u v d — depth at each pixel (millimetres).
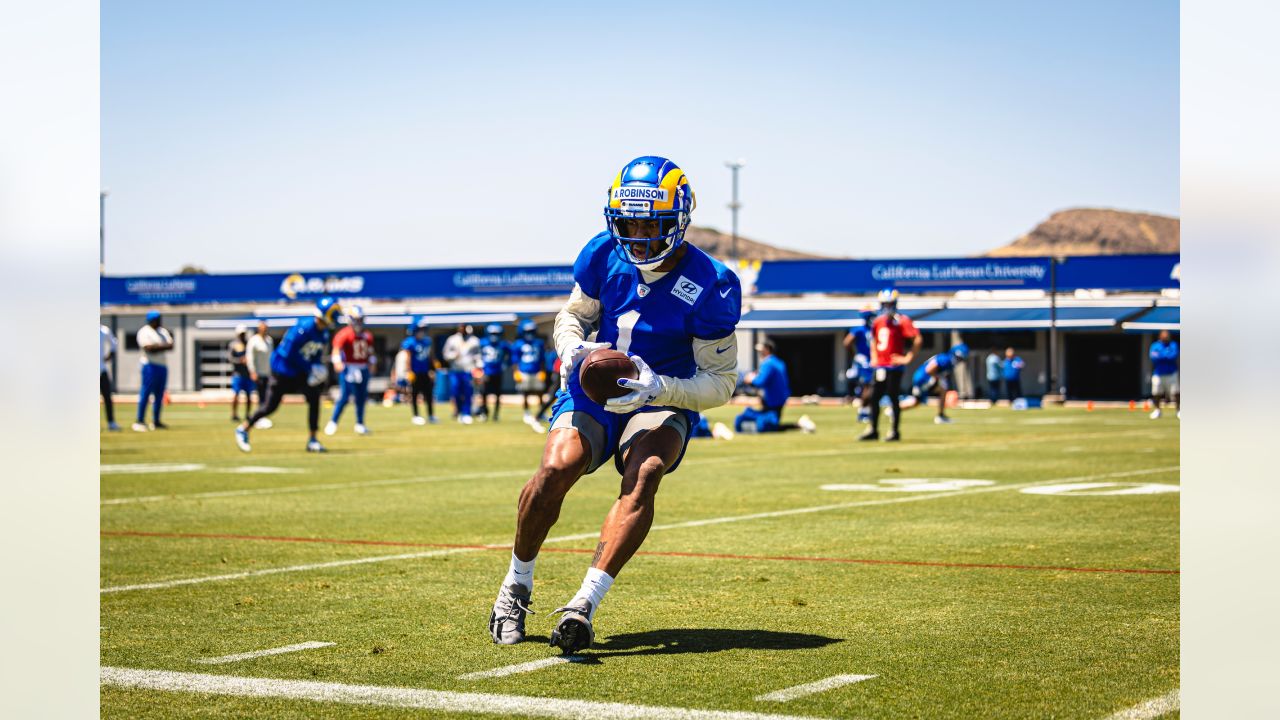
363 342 30844
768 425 30734
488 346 38812
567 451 6594
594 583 6301
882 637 6762
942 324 64812
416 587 8477
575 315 7168
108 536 11195
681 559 9680
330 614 7504
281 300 79250
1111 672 5930
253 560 9742
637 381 6516
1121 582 8562
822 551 10102
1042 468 18766
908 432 30297
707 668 6027
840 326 66562
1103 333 67188
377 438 28750
